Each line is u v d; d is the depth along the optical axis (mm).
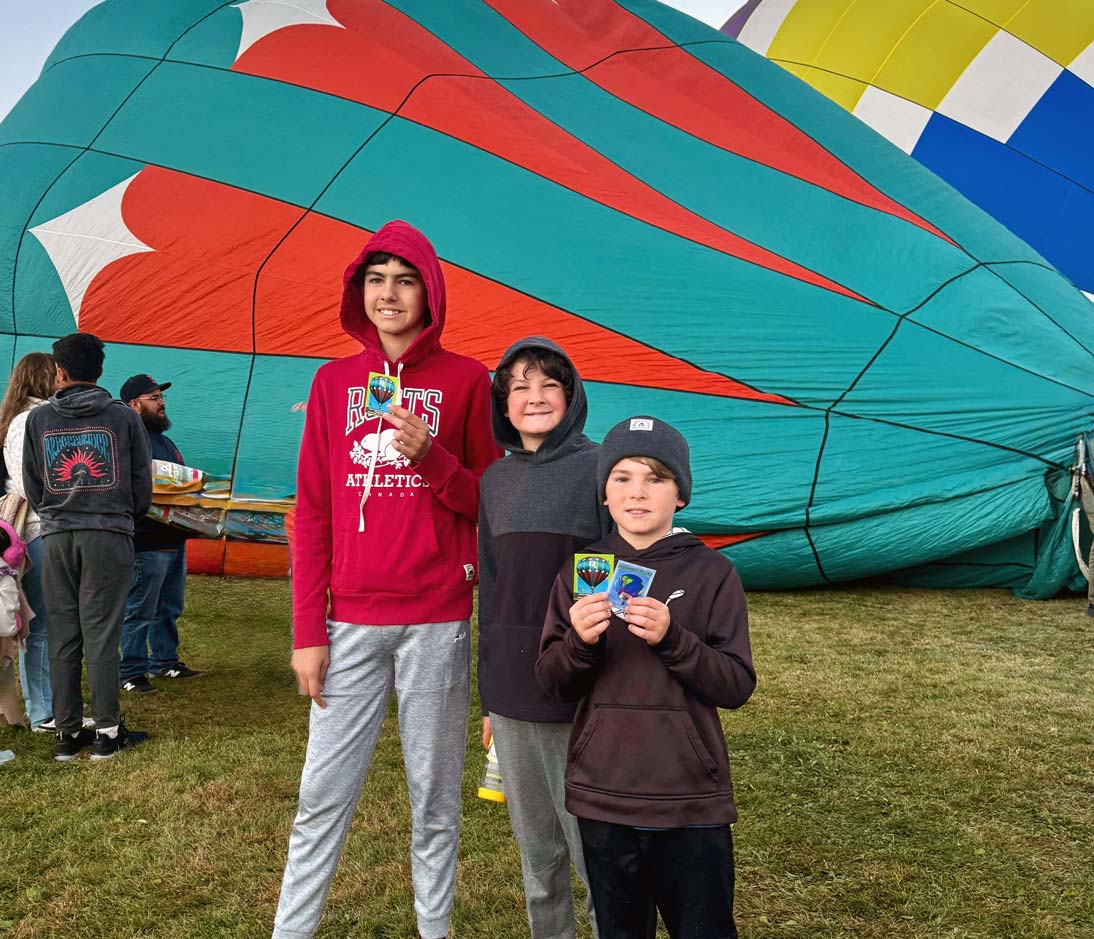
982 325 8688
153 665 5793
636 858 2289
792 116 10516
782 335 8422
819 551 8023
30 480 4488
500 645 2615
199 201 8867
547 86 10148
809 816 3818
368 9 10289
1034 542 8305
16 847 3643
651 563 2383
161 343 8453
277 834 3729
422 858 2773
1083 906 3141
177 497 5672
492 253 8648
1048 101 13102
